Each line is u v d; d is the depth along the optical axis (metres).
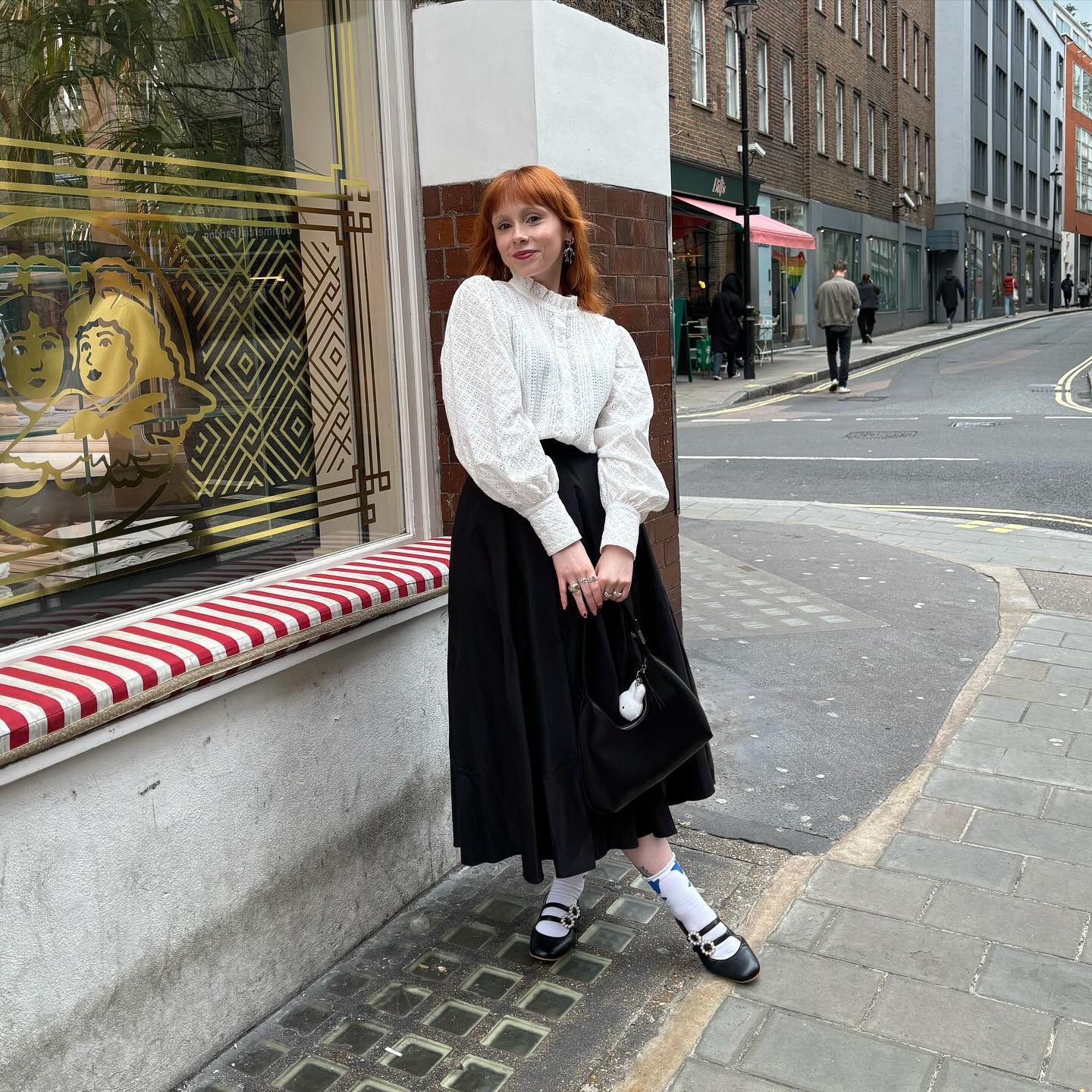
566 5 3.00
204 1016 2.19
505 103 2.89
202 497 2.47
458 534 2.25
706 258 20.53
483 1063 2.18
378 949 2.60
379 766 2.64
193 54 2.46
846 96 27.25
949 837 3.01
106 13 2.28
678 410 15.34
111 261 2.28
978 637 4.74
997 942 2.52
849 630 4.89
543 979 2.46
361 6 2.85
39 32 2.15
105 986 1.97
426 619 2.76
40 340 2.14
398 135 2.97
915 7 33.84
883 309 32.09
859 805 3.23
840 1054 2.16
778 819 3.15
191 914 2.14
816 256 25.80
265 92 2.63
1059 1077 2.08
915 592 5.49
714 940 2.41
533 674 2.18
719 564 6.25
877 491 8.70
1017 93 47.28
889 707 3.97
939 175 38.75
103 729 1.89
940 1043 2.18
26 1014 1.83
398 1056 2.21
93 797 1.92
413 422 3.05
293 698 2.36
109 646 2.07
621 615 2.23
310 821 2.43
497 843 2.29
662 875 2.42
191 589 2.44
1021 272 50.19
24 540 2.11
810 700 4.06
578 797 2.18
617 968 2.49
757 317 21.03
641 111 3.48
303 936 2.44
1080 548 6.39
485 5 2.87
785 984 2.39
